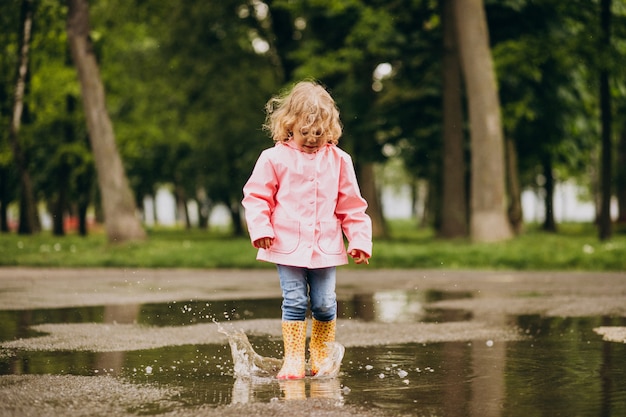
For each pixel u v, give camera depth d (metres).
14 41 28.77
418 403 3.95
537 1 23.47
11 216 59.59
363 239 5.05
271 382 4.61
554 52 21.31
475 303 9.88
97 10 29.52
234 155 34.47
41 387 4.41
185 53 31.25
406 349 5.94
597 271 16.03
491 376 4.73
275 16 30.59
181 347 6.12
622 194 40.72
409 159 30.94
